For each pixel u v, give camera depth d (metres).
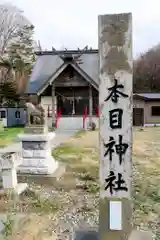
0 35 40.25
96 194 7.56
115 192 4.14
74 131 24.11
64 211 6.39
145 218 5.93
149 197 7.17
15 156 7.42
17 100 33.66
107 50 4.02
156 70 53.94
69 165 10.62
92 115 26.53
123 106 4.02
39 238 5.06
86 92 27.23
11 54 37.66
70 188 8.06
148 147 15.17
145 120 30.72
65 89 27.38
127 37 3.95
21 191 7.31
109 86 4.05
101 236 4.24
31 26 42.25
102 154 4.14
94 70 27.14
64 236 5.16
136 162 11.30
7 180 7.14
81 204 6.84
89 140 17.86
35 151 8.87
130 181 4.09
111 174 4.13
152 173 9.56
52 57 30.69
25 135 8.86
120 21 3.96
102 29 4.01
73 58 24.69
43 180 8.54
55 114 26.55
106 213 4.20
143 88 52.97
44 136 8.80
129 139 4.04
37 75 28.83
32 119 9.07
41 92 25.50
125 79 3.99
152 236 4.99
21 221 5.74
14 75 37.22
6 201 6.81
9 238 4.99
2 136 20.94
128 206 4.14
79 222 5.80
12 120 30.95
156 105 30.62
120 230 4.17
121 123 4.04
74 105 27.47
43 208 6.50
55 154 12.91
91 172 9.62
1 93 33.31
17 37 41.19
